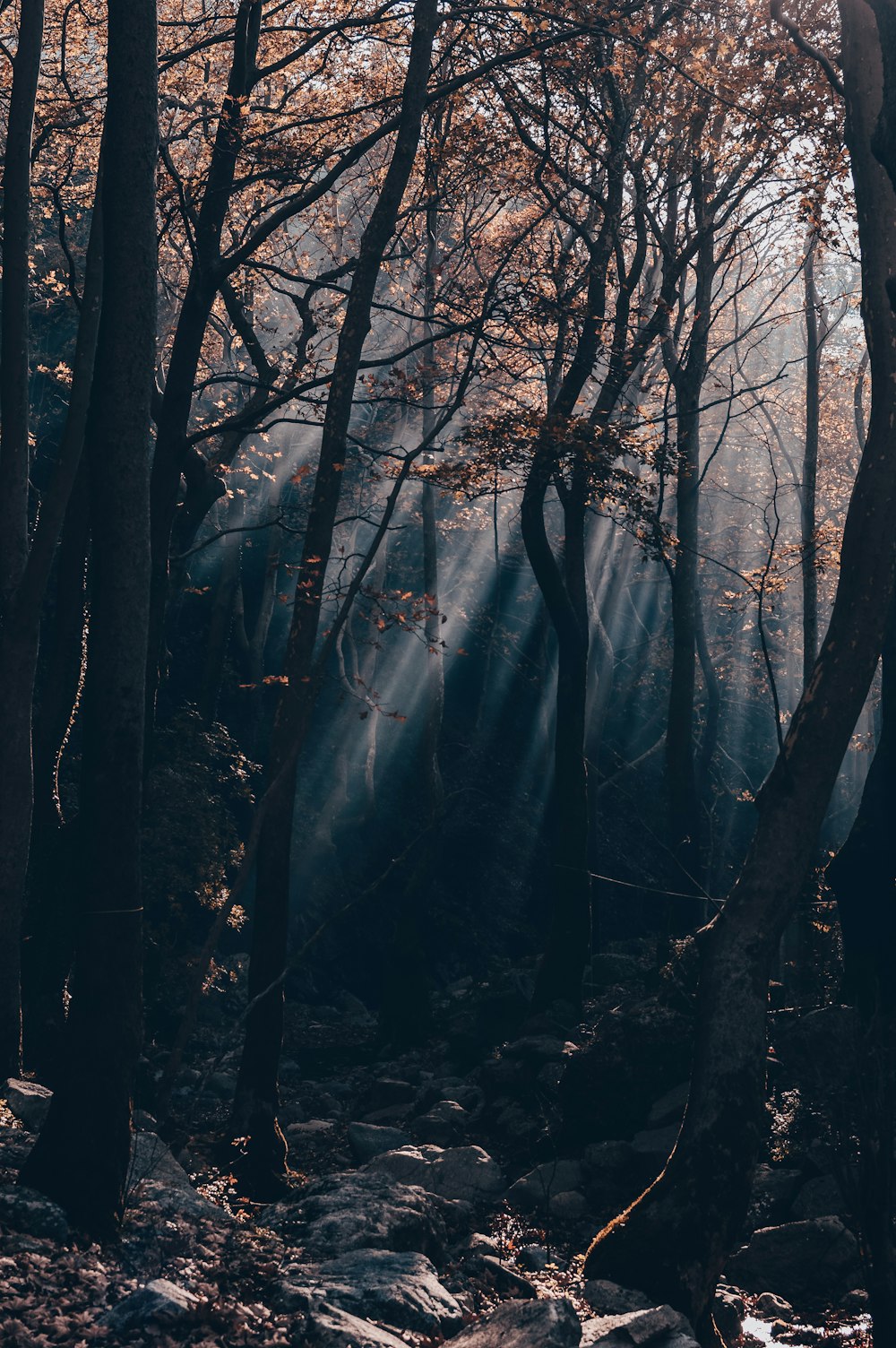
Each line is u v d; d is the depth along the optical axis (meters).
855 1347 8.73
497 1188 12.56
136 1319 6.01
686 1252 8.40
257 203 19.94
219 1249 7.59
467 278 22.31
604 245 17.66
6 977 12.84
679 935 20.89
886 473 9.27
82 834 8.05
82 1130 7.62
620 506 17.12
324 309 20.31
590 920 19.47
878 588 9.22
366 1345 5.93
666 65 14.91
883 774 14.59
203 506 18.86
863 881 14.28
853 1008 13.20
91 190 20.73
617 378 17.61
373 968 30.38
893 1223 7.59
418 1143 14.74
